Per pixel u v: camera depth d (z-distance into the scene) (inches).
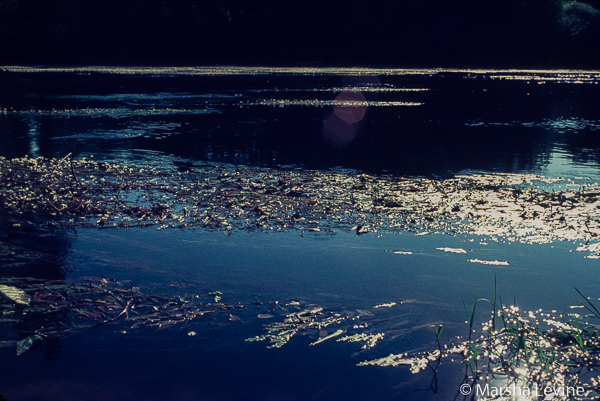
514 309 142.0
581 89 932.6
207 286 155.2
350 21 2031.3
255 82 1082.7
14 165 306.8
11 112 556.4
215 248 183.2
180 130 457.1
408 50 1996.8
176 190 254.7
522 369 116.5
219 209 225.5
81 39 1958.7
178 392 107.9
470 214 221.0
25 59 1942.7
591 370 116.1
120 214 218.5
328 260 173.9
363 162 332.2
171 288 153.8
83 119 516.4
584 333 129.7
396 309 142.9
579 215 217.8
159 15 2011.6
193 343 126.2
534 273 163.8
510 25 1921.8
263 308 142.9
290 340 127.6
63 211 221.5
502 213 221.9
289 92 853.8
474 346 125.6
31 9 1924.2
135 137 418.6
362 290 153.3
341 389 109.5
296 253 179.5
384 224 208.8
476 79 1208.2
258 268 167.5
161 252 179.5
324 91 876.6
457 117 568.7
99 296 148.2
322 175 292.5
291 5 2062.0
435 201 238.8
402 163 330.0
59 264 169.0
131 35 1993.1
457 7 1974.7
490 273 164.2
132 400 105.2
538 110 639.8
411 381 112.4
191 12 2039.9
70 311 140.1
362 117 559.8
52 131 442.3
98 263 170.2
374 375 114.3
